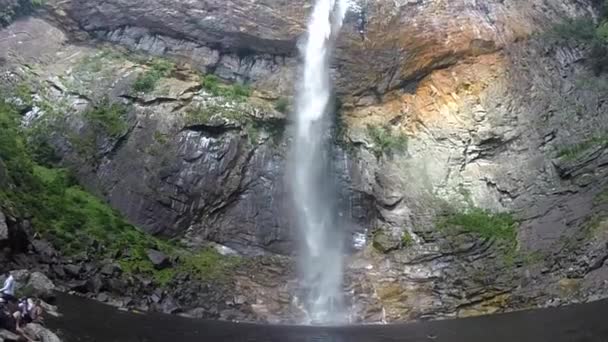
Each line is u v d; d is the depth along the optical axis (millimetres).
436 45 38656
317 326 26391
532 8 40500
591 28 39406
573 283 27734
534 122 35844
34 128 33031
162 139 33688
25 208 26875
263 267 31297
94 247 26969
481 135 36188
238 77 38781
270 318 27578
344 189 36062
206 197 33000
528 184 33812
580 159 32875
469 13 39500
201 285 27953
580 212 30688
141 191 31953
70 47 37719
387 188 35250
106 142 33094
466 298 28609
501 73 37875
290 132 37000
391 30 39375
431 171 35969
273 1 39625
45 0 38688
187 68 37500
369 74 39188
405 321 27781
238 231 32969
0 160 27859
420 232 32781
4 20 37781
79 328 19812
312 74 39375
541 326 23000
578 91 36469
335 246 34188
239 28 38594
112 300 24766
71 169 31969
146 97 34844
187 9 38375
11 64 35750
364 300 29328
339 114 38656
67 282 24547
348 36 39688
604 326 21703
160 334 21094
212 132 34625
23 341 16328
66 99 34531
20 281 22016
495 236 31625
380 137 37438
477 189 34875
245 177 34438
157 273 27547
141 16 38281
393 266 31484
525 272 29047
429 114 37938
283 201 34812
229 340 21672
